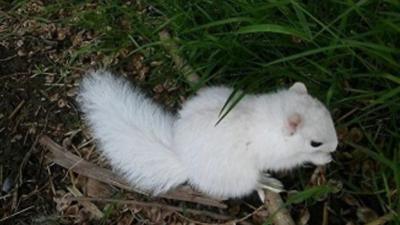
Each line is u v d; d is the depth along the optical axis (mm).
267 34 787
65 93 846
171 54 823
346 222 720
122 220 762
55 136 821
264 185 723
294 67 761
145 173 739
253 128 666
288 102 669
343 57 750
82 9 907
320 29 757
